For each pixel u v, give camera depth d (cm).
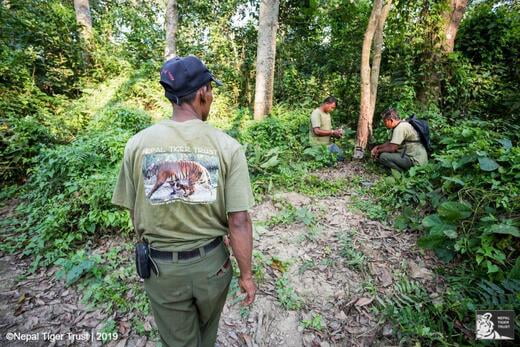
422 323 194
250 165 418
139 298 219
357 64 716
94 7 1198
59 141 463
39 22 689
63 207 295
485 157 293
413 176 360
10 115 459
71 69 740
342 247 273
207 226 113
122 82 708
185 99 111
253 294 125
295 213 324
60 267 254
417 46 614
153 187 106
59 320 205
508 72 703
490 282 207
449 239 251
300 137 558
